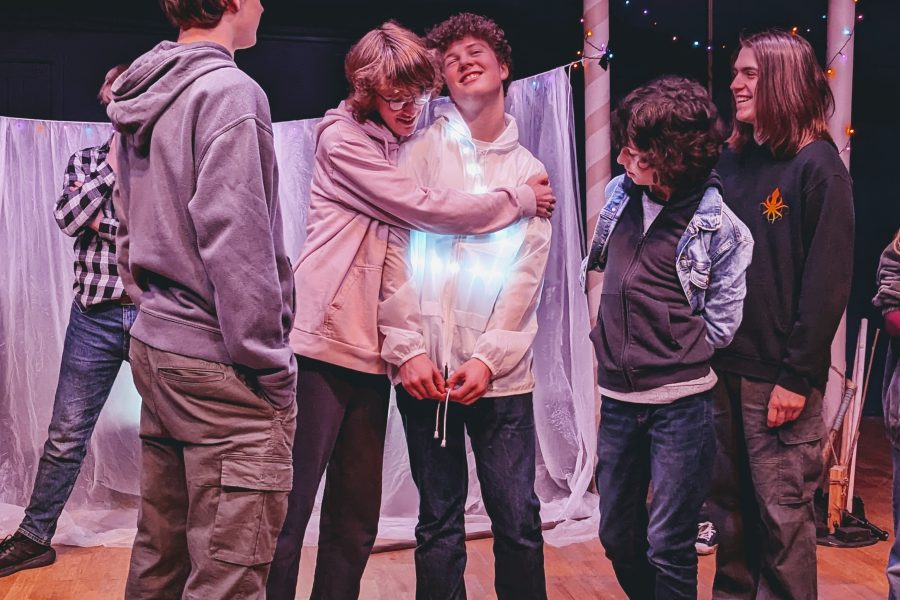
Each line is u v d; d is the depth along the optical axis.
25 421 3.46
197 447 1.58
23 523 2.92
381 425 2.08
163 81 1.57
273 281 1.51
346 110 2.04
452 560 2.06
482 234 2.00
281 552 1.95
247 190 1.49
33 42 3.87
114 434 3.53
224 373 1.55
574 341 3.41
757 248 2.13
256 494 1.58
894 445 2.01
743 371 2.15
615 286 2.05
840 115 3.50
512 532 2.03
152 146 1.56
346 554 2.09
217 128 1.50
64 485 2.95
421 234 2.05
